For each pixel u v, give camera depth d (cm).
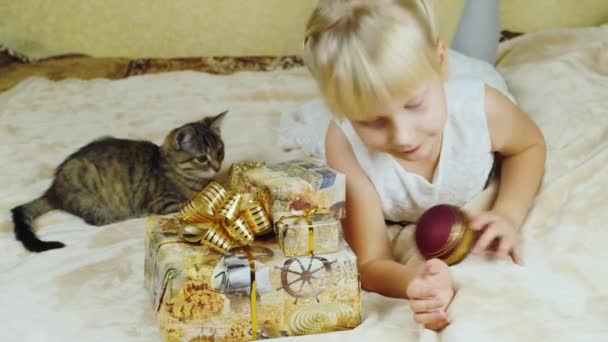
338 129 125
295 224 96
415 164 125
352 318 97
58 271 118
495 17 201
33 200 152
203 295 92
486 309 93
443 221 107
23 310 107
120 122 196
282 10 269
